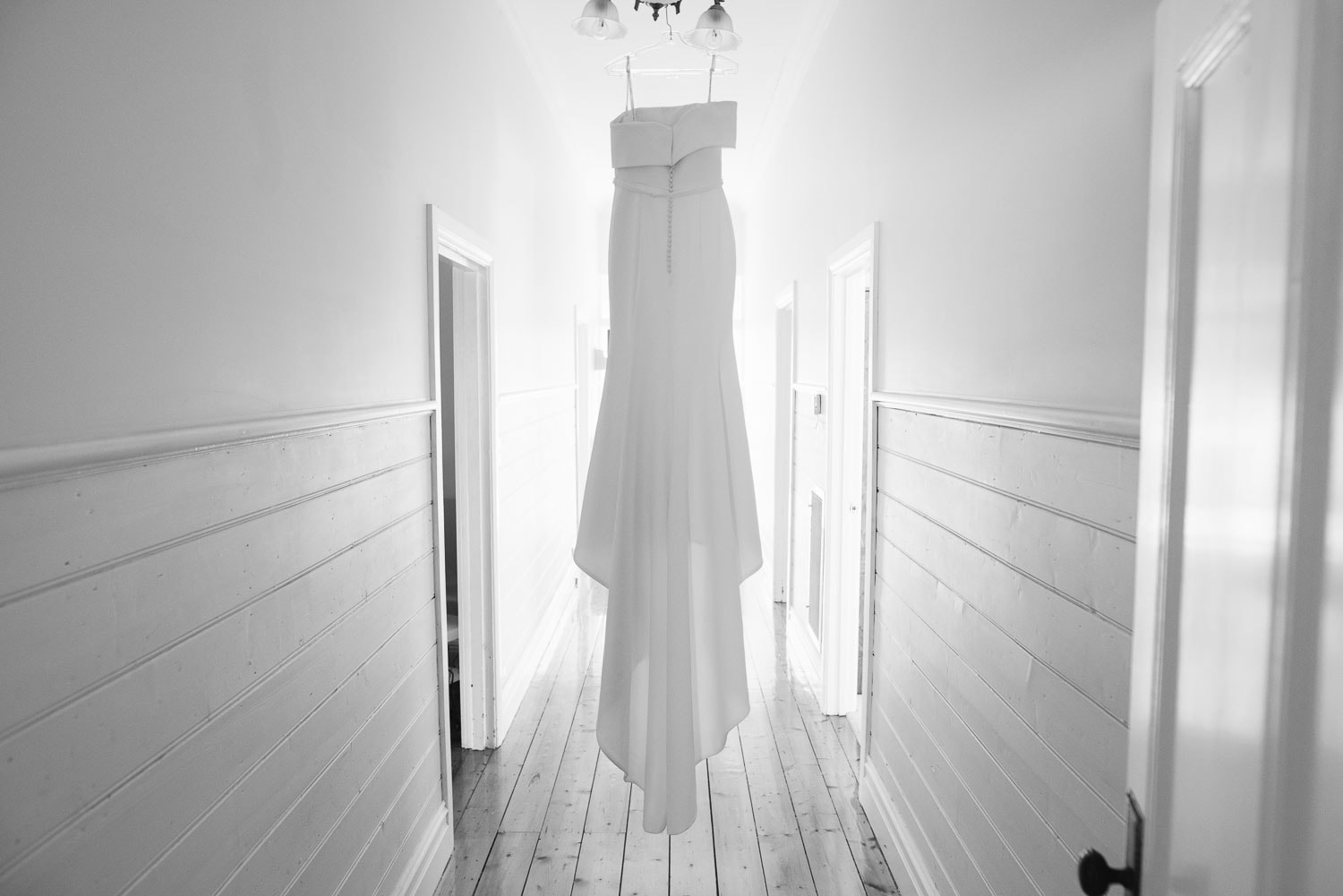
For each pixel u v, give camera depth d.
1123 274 1.29
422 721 2.53
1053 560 1.56
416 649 2.48
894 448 2.74
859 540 3.90
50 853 0.96
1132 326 1.26
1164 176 0.84
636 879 2.60
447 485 4.10
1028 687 1.69
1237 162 0.67
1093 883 0.89
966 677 2.06
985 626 1.94
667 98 5.14
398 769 2.30
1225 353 0.69
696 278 2.68
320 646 1.75
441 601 2.69
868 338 3.89
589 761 3.44
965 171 2.06
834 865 2.69
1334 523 0.49
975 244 1.99
